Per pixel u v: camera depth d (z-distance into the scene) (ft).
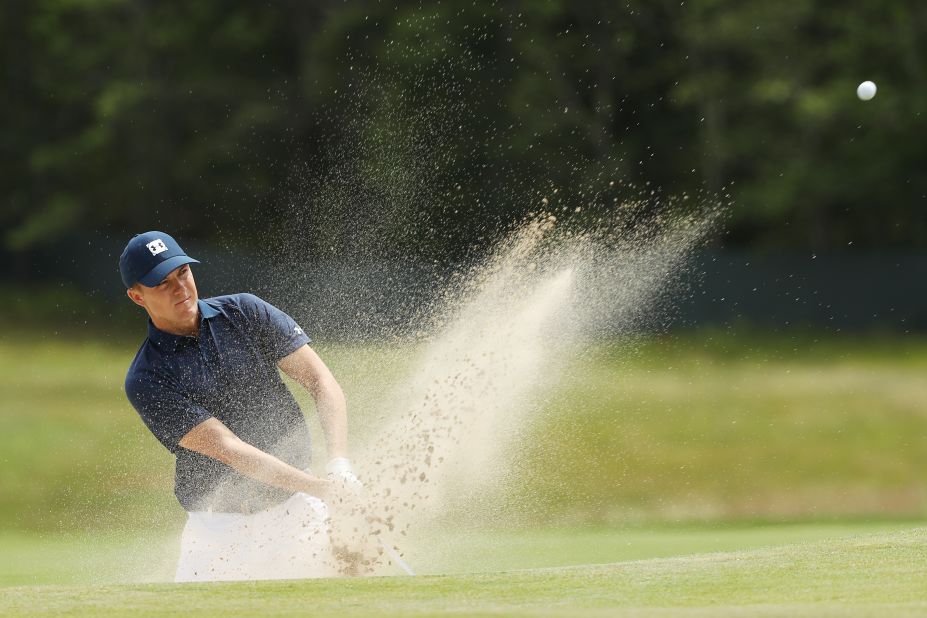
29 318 277.85
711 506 119.03
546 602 32.99
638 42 293.84
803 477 136.87
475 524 78.84
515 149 267.18
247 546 49.03
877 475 138.62
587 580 36.81
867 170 294.25
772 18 287.28
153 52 312.71
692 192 295.28
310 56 285.43
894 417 174.70
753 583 35.40
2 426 157.38
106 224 309.63
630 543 78.64
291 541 48.83
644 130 300.81
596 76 286.66
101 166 308.81
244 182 285.84
